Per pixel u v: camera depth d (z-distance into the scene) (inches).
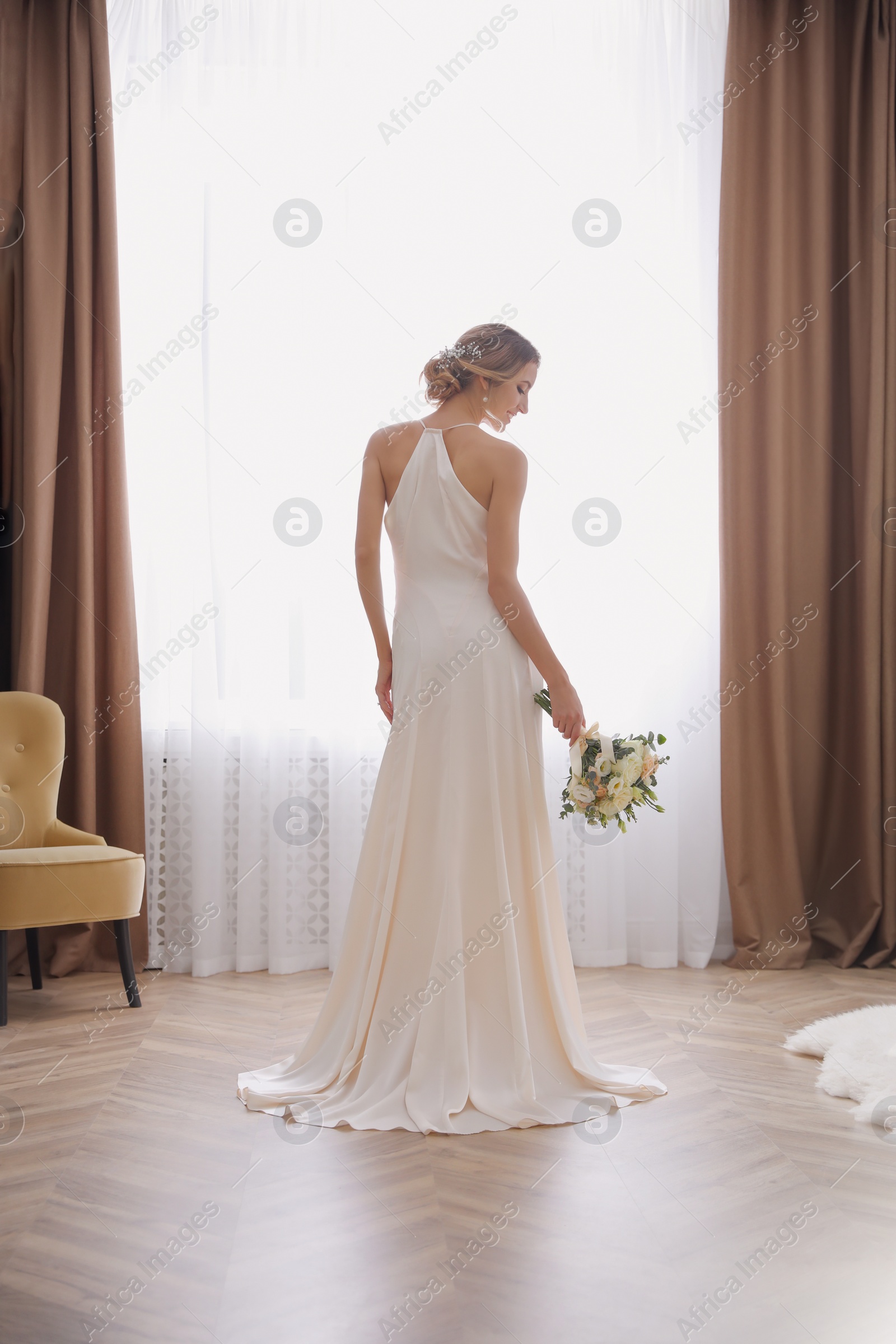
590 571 134.0
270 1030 98.4
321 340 132.8
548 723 131.8
